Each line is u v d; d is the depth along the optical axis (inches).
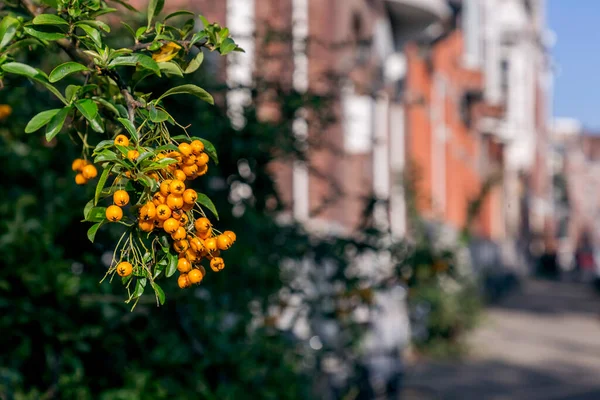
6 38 86.9
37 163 160.1
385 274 205.3
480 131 1234.6
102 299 140.0
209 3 239.1
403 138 580.4
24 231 141.8
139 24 164.4
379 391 285.1
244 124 189.5
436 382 421.7
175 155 71.4
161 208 67.8
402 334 380.8
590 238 2933.1
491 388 418.3
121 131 89.4
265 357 176.4
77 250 153.4
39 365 145.2
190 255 72.3
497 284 1044.5
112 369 150.0
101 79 88.0
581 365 504.7
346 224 401.4
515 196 1398.9
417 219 443.5
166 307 151.1
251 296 176.9
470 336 572.7
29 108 155.7
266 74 202.1
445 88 895.7
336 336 207.9
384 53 521.0
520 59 1476.4
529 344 585.0
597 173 2992.1
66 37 83.0
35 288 137.3
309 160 204.5
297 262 198.5
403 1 536.4
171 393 148.7
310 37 207.3
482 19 1116.5
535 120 1770.4
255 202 193.2
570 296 1146.0
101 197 73.5
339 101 234.1
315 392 205.0
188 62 89.2
